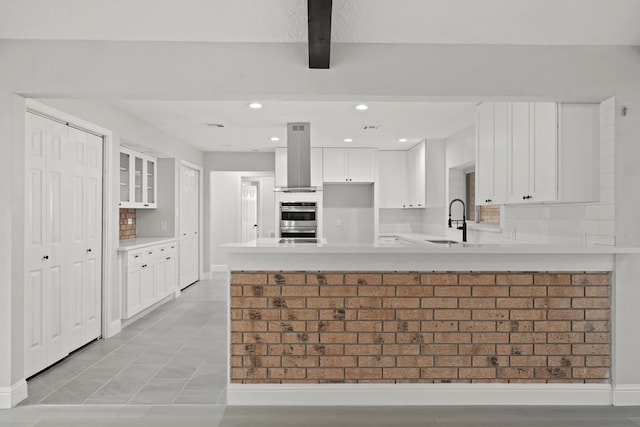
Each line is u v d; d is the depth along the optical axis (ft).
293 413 8.74
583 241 10.12
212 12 8.32
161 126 17.78
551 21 8.54
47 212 10.68
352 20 8.47
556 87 9.01
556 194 9.25
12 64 8.71
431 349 9.24
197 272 25.32
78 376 10.52
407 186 23.38
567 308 9.20
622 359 9.07
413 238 19.26
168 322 15.87
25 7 8.18
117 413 8.64
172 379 10.39
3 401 8.75
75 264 12.07
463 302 9.21
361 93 9.03
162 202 20.61
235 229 30.86
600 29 8.70
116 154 14.40
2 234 8.65
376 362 9.23
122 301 14.89
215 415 8.62
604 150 9.21
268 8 8.26
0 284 8.67
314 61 8.66
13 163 8.70
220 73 8.93
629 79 9.00
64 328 11.55
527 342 9.21
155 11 8.29
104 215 13.66
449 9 8.27
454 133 18.92
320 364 9.21
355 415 8.67
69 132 11.69
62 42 8.79
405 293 9.23
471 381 9.24
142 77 8.86
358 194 24.68
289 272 9.21
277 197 22.71
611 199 9.05
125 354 12.16
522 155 10.76
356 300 9.21
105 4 8.16
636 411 8.83
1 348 8.70
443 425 8.23
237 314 9.19
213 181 30.81
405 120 16.44
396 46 9.04
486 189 13.08
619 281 9.07
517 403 9.19
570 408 8.98
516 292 9.21
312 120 16.56
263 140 21.22
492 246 9.14
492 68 9.04
